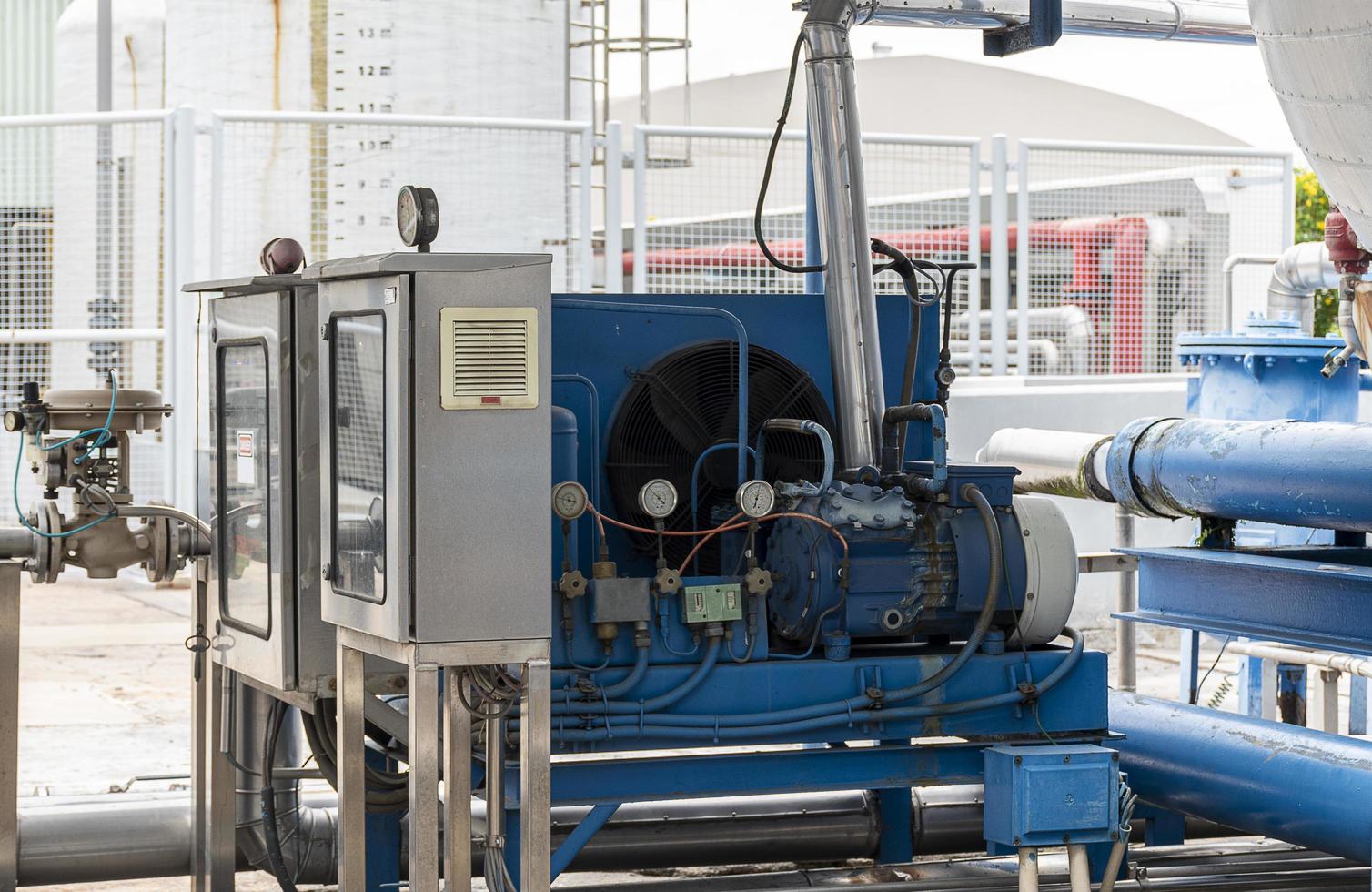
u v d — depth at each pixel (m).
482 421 4.43
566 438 5.55
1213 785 6.12
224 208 12.81
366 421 4.59
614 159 12.63
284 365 5.00
